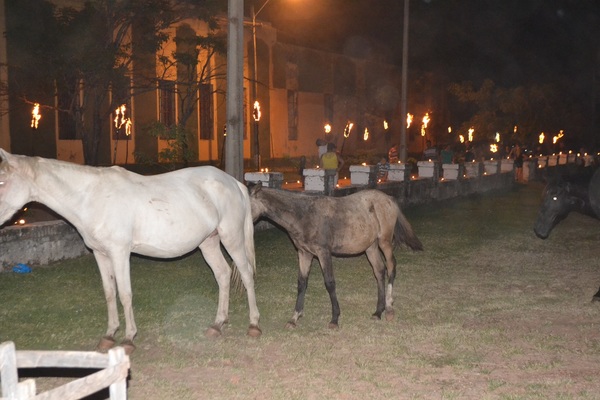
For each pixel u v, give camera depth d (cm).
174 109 3222
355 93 4794
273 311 986
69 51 2345
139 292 1059
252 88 3725
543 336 867
